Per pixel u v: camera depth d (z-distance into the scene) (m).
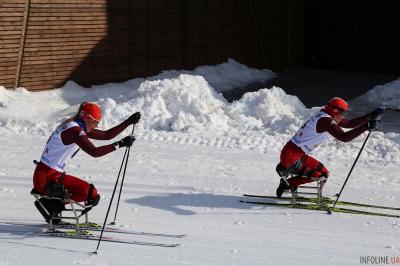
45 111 20.69
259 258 8.16
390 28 34.09
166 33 27.73
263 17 32.69
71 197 8.80
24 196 11.14
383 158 14.78
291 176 11.34
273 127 17.61
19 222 9.58
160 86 19.27
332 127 10.00
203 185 12.08
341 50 35.41
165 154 14.56
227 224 9.84
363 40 34.84
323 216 10.33
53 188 8.63
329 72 33.97
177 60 28.47
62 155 8.72
